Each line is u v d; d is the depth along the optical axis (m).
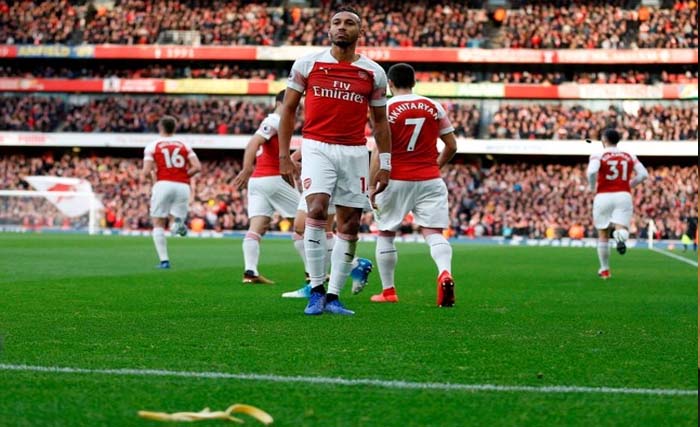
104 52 49.88
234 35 50.62
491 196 44.97
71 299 9.35
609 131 14.91
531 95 48.19
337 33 7.63
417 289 11.41
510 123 47.81
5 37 50.62
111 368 5.00
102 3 52.06
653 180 45.84
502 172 47.50
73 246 24.12
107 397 4.23
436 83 48.72
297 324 7.17
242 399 4.21
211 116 49.09
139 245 25.45
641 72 50.00
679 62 47.78
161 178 15.47
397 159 9.05
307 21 51.06
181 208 15.62
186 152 15.55
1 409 3.94
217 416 3.79
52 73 51.16
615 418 3.92
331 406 4.08
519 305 9.43
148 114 49.44
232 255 20.81
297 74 7.80
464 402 4.20
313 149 7.82
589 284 13.26
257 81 49.31
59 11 51.38
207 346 5.89
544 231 42.44
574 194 44.88
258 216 12.06
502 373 4.98
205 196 45.84
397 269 16.42
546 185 45.94
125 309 8.38
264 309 8.45
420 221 9.19
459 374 4.93
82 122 48.97
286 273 14.59
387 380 4.71
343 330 6.81
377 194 8.61
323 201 7.81
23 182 48.75
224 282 12.23
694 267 19.22
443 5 51.53
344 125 7.82
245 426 3.68
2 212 41.91
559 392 4.46
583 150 46.38
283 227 43.09
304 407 4.05
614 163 14.77
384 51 49.22
